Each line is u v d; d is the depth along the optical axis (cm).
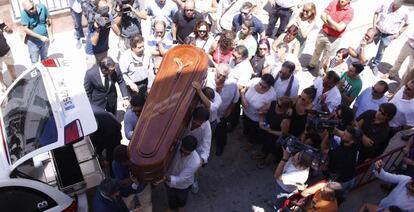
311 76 847
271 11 916
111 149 553
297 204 489
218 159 652
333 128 535
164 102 513
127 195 493
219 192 601
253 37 693
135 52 605
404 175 533
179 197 523
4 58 718
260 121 591
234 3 805
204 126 508
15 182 437
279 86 606
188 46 599
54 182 498
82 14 846
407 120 605
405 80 768
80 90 519
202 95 527
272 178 627
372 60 893
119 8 722
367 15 1072
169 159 478
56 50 873
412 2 1132
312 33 974
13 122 503
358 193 616
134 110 524
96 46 715
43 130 470
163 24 684
